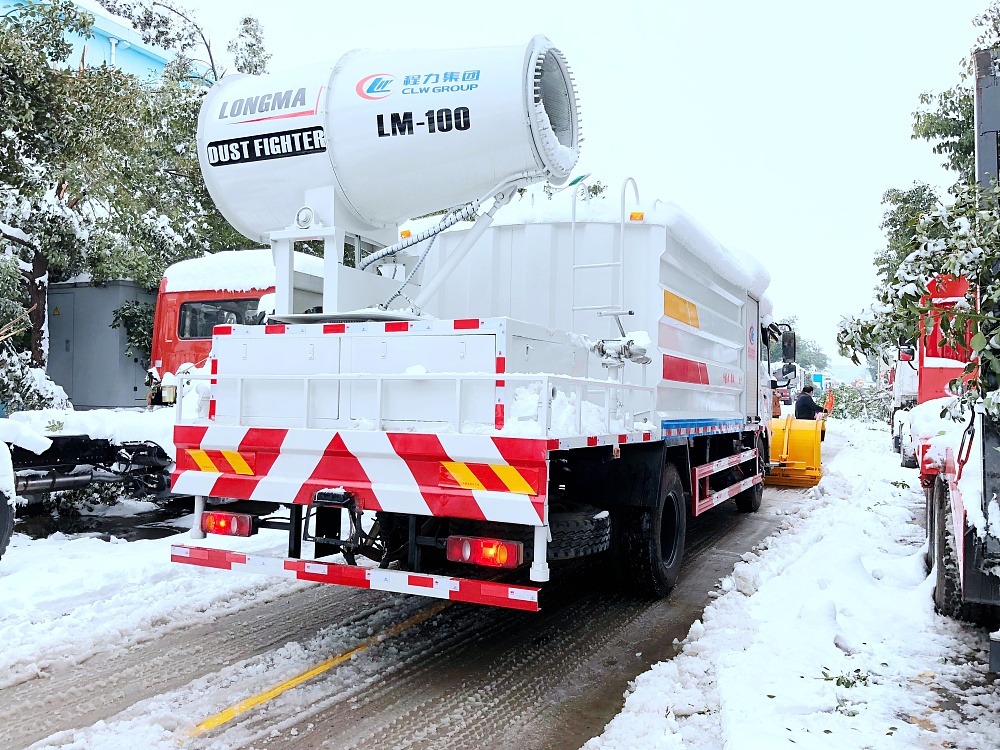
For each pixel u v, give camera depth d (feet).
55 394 36.24
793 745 10.51
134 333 46.09
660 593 19.04
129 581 18.85
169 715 12.07
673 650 15.62
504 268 19.92
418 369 14.08
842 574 19.17
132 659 14.47
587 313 19.45
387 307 17.62
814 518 30.83
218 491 15.30
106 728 11.57
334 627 16.58
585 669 14.56
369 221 17.53
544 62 16.49
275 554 15.05
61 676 13.60
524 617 17.70
